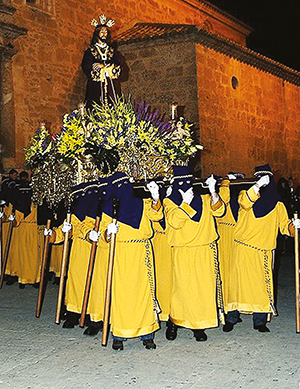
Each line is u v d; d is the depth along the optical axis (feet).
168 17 63.05
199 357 17.22
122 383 15.08
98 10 53.31
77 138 22.33
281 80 62.13
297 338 19.15
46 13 47.80
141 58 49.78
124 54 50.57
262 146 57.82
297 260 20.02
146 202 18.92
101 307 19.56
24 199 29.81
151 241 19.89
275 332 20.02
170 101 48.57
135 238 18.33
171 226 18.97
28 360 17.35
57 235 23.09
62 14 49.39
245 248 20.20
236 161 53.01
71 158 22.43
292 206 21.21
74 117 23.25
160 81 49.08
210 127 49.08
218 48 50.31
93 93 36.01
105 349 18.29
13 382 15.40
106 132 21.50
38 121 46.57
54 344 19.03
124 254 18.34
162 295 21.22
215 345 18.49
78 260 21.35
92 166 21.84
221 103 50.98
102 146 20.90
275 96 60.90
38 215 27.22
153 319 18.33
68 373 16.02
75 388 14.83
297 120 65.41
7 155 43.50
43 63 47.37
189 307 18.93
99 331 20.52
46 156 23.76
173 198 19.08
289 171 63.16
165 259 21.35
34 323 22.09
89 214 20.65
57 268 30.91
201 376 15.47
